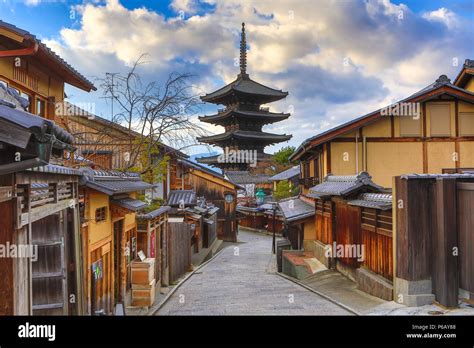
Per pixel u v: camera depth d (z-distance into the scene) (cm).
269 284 1539
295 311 980
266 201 4994
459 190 849
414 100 1866
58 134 436
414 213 908
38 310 664
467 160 1891
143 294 1131
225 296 1276
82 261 757
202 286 1541
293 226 2256
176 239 1727
